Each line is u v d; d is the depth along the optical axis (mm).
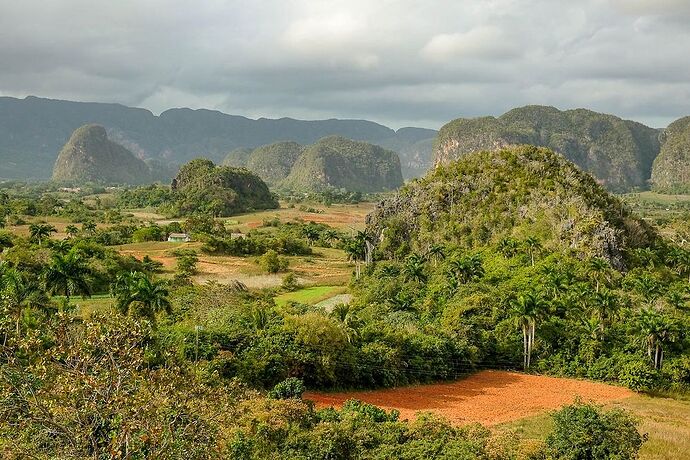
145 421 17953
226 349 50938
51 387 17406
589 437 31969
